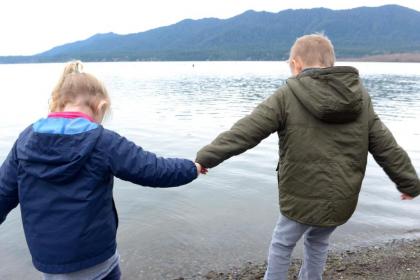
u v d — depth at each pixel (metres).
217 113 20.73
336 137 2.65
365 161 2.76
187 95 32.62
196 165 2.49
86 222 2.02
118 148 2.06
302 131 2.66
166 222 5.89
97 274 2.14
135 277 4.41
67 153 1.95
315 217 2.69
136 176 2.09
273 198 7.04
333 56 2.90
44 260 2.05
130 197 6.91
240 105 24.77
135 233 5.51
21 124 16.44
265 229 5.68
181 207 6.52
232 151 2.69
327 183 2.65
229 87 42.28
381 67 116.88
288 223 2.85
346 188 2.67
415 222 6.05
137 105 24.67
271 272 2.96
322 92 2.56
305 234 3.07
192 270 4.55
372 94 32.66
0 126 15.79
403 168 2.81
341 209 2.68
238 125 2.72
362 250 5.07
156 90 38.12
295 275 4.33
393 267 4.56
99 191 2.05
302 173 2.69
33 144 1.99
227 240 5.32
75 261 2.04
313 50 2.85
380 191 7.50
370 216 6.26
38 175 1.98
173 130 15.12
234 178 8.28
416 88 39.41
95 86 2.22
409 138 13.46
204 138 13.38
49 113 2.17
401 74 72.56
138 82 51.91
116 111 21.25
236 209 6.47
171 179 2.21
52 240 2.02
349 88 2.55
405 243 5.30
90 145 1.98
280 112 2.71
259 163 9.67
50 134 1.97
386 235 5.57
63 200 2.00
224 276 4.41
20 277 4.42
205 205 6.64
